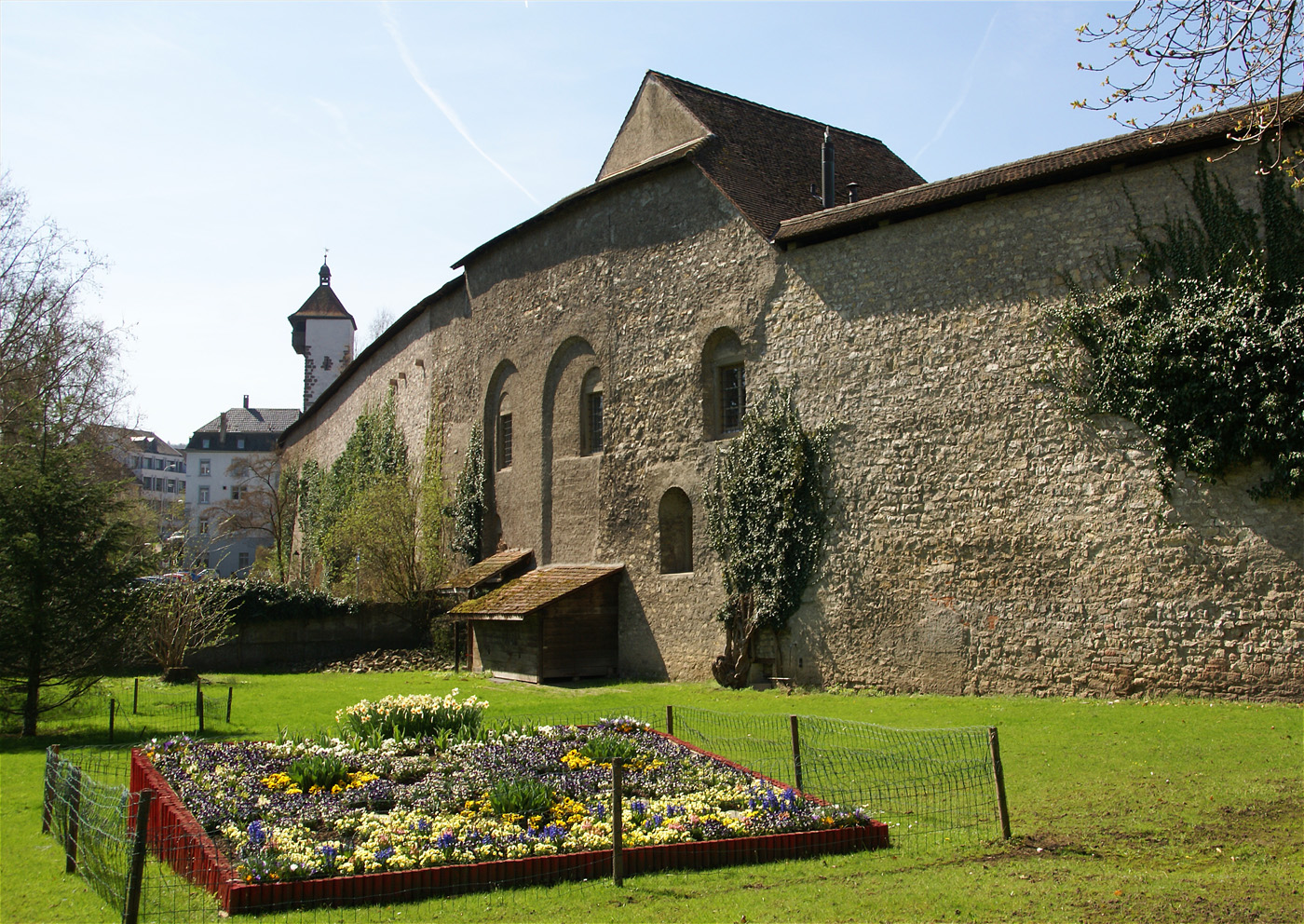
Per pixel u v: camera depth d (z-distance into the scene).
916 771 11.41
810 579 19.80
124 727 16.56
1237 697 14.42
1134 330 15.67
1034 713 14.86
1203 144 15.20
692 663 22.42
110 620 15.73
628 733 12.72
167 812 8.85
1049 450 16.59
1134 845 8.50
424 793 9.74
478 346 32.09
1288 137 14.55
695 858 8.17
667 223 24.08
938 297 18.22
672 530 23.80
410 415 38.16
